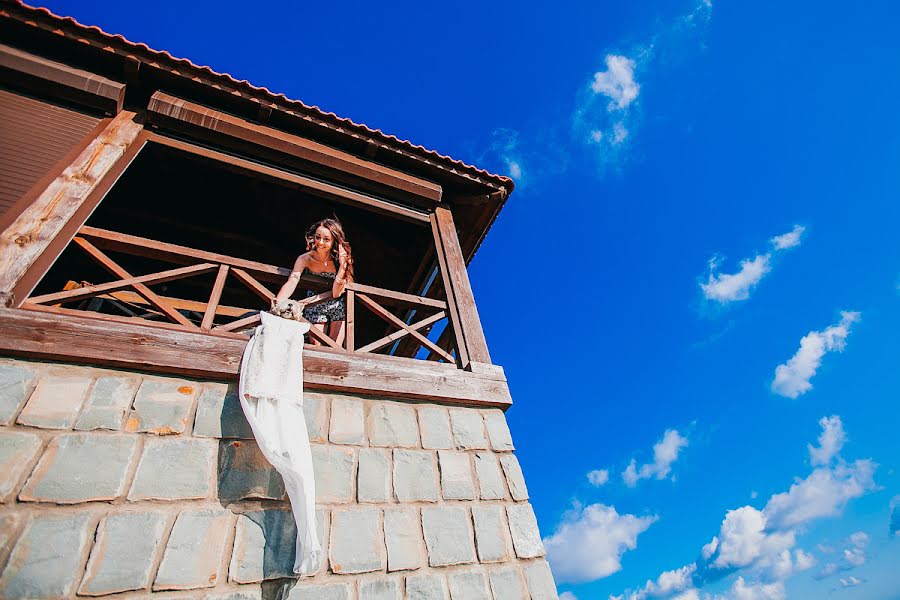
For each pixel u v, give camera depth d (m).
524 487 3.15
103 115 3.73
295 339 2.92
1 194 2.82
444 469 2.98
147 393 2.50
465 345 3.79
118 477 2.19
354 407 2.99
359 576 2.36
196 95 4.16
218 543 2.20
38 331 2.38
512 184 5.18
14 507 1.96
